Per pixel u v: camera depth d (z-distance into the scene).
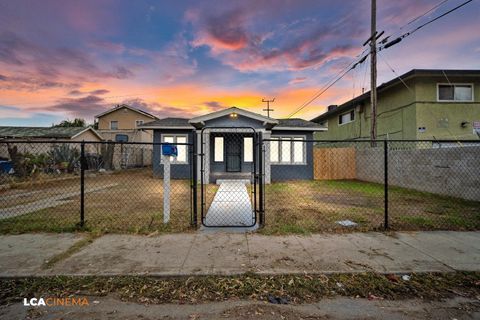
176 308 2.24
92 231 4.26
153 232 4.25
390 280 2.71
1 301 2.34
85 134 20.95
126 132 25.70
